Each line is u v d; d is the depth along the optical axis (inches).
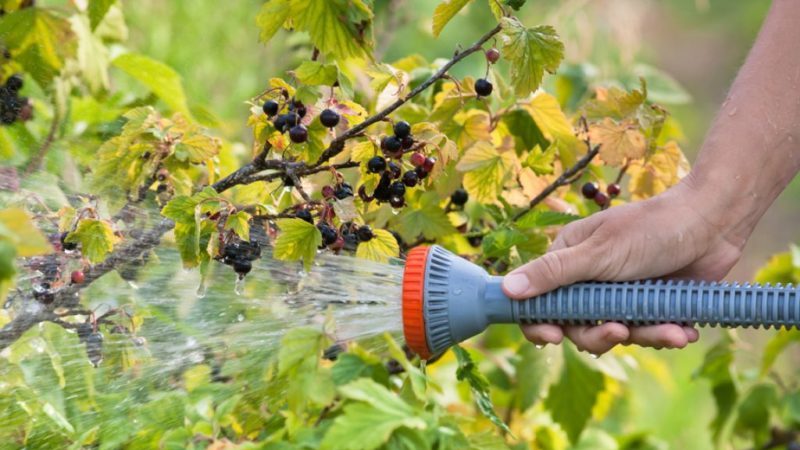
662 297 79.7
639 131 101.8
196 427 76.2
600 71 164.6
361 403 71.5
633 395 171.5
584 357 124.1
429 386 89.6
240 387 83.2
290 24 88.9
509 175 98.0
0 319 81.7
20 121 101.6
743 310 78.7
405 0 171.8
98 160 89.8
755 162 86.5
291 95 86.0
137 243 87.5
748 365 217.6
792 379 141.9
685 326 81.7
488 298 78.8
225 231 81.2
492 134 105.7
